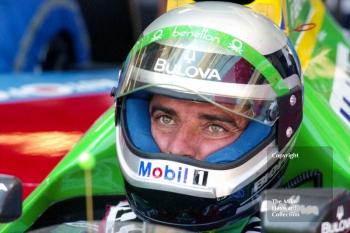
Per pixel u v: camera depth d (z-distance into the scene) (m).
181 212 6.05
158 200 6.02
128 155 6.19
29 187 7.55
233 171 6.01
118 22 20.02
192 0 7.51
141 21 20.14
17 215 5.57
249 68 5.99
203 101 5.92
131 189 6.14
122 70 6.43
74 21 18.58
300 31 8.31
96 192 7.07
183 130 6.05
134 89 6.09
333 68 8.55
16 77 12.75
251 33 6.17
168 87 5.92
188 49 6.00
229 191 6.00
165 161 5.98
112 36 20.16
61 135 8.86
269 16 7.57
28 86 11.90
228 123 6.04
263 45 6.16
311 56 8.38
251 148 6.09
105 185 7.09
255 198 6.26
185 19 6.25
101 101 10.62
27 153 8.30
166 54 6.03
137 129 6.24
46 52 17.52
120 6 19.88
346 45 9.38
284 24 7.73
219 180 5.97
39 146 8.49
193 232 6.21
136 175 6.07
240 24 6.20
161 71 5.98
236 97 5.89
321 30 8.98
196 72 5.91
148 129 6.26
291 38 8.00
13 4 16.41
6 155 8.23
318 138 6.98
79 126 9.24
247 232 6.47
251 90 5.95
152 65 6.04
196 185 5.94
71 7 18.38
